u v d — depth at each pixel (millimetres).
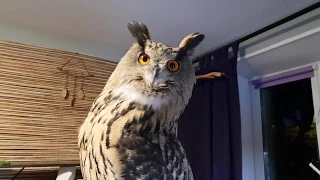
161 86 858
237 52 1898
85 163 825
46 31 1843
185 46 984
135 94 833
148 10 1584
